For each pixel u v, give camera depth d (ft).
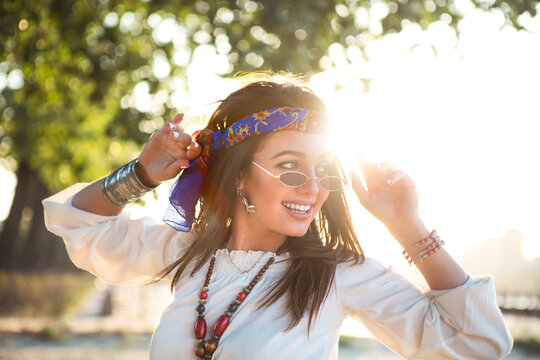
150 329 43.91
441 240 7.04
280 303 7.03
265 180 7.09
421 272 7.04
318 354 6.93
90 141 55.88
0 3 25.02
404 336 6.85
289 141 7.06
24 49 27.73
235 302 7.15
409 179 7.06
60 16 27.86
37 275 56.24
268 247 7.55
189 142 7.41
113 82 33.06
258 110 7.34
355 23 22.71
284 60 20.01
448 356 6.65
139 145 34.47
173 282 7.79
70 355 34.19
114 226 8.39
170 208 7.63
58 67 32.04
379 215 7.13
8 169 83.76
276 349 6.75
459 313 6.64
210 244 7.60
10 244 83.15
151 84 33.17
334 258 7.20
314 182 7.01
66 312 52.16
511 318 55.57
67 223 8.31
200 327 7.11
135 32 32.19
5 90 38.65
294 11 20.16
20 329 41.55
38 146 56.95
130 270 8.32
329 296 7.09
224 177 7.35
